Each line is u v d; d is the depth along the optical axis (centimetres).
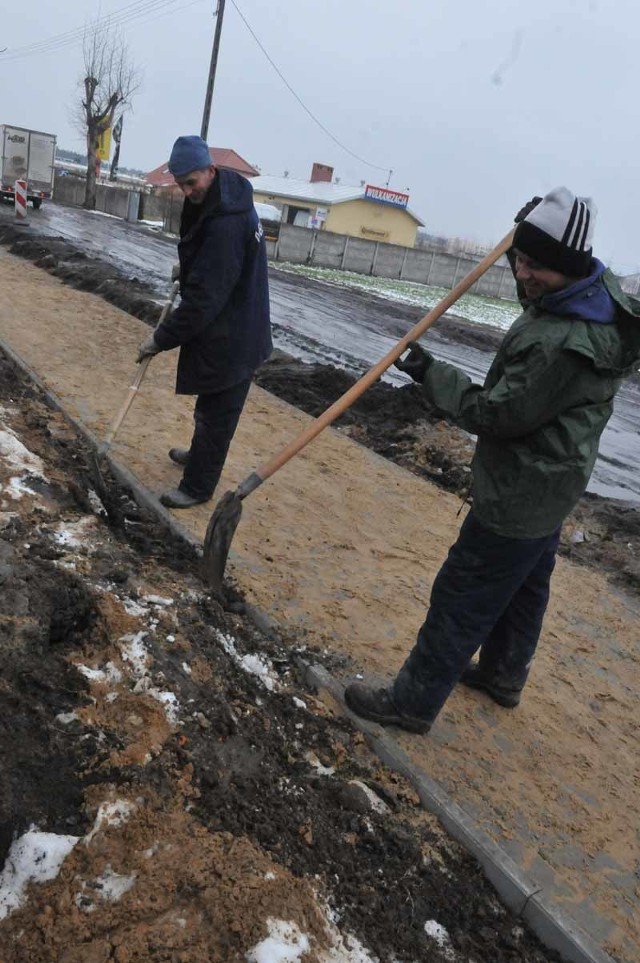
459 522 562
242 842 232
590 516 646
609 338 250
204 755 265
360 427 775
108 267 1614
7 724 247
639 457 953
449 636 299
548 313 255
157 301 1236
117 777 241
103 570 359
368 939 227
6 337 835
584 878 271
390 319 1903
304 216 4944
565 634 437
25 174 3441
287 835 249
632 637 446
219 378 448
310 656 362
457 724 339
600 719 365
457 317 2316
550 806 302
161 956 196
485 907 256
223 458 484
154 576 375
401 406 819
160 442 591
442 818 283
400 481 625
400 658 379
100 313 1092
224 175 417
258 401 789
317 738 306
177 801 242
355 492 581
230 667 324
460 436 765
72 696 270
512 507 272
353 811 271
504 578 289
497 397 256
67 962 192
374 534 515
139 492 493
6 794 227
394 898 245
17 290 1164
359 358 1261
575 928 247
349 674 356
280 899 216
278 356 1046
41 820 225
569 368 248
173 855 221
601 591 499
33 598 305
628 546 584
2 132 3356
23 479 436
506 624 344
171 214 3719
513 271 317
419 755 314
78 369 759
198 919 206
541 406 254
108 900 207
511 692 354
